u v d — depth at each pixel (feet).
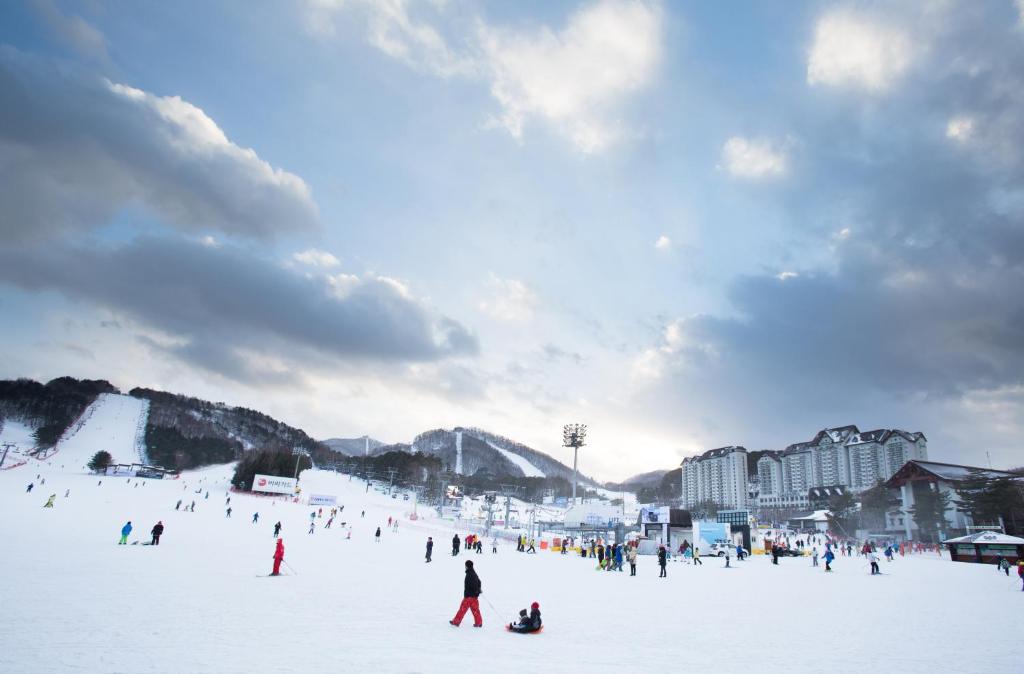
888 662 45.01
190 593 66.95
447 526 343.26
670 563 182.50
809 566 173.88
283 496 489.67
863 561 209.26
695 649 48.78
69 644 39.65
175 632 45.39
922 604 83.35
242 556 119.65
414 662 39.47
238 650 40.57
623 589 97.96
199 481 598.75
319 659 39.06
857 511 452.76
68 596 59.41
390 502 567.59
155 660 36.68
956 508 337.31
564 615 66.54
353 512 408.05
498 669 38.65
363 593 76.74
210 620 51.42
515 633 53.36
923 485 367.04
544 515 597.52
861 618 68.90
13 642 39.27
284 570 99.14
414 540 237.25
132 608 54.90
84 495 312.71
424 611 63.82
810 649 49.78
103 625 46.50
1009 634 59.06
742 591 98.84
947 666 44.01
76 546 112.68
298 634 47.47
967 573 148.77
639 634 55.42
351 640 46.14
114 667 34.63
